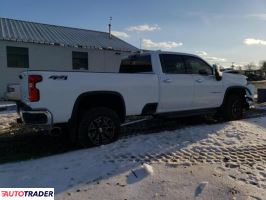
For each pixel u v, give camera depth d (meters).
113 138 6.84
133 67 8.29
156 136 7.35
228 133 7.54
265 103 14.94
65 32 23.17
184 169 5.16
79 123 6.50
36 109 6.02
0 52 18.16
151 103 7.47
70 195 4.31
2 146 6.98
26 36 19.56
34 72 6.00
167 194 4.29
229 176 4.89
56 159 5.87
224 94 9.22
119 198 4.20
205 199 4.15
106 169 5.21
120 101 6.98
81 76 6.42
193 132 7.68
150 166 5.20
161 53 7.86
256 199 4.15
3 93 18.33
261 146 6.53
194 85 8.34
